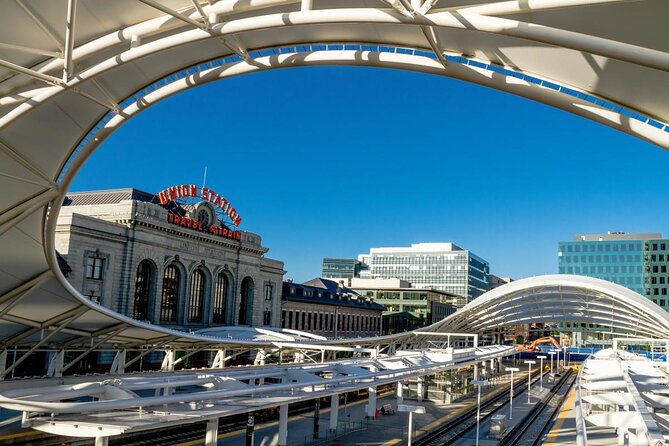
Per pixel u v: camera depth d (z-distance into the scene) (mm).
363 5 15820
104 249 55344
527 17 14164
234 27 14320
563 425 45719
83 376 32375
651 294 151875
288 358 74188
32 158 21938
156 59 19000
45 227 24984
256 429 39062
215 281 70812
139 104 19359
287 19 13539
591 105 14398
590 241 159500
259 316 80000
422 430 42188
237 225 75688
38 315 34719
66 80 16188
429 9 12352
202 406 28000
